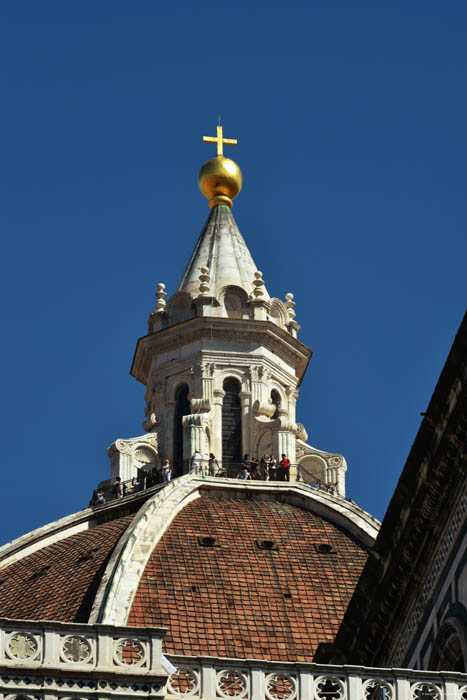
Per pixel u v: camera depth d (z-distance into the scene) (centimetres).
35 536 15000
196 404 15938
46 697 6150
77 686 6178
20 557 14938
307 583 13975
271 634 13488
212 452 15838
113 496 15625
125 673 6206
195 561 14062
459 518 6869
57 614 13750
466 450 6800
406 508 7056
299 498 15025
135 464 15875
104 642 6250
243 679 6331
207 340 16312
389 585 7231
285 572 14075
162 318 16612
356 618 7431
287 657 13362
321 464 15862
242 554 14225
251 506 14912
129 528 14288
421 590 7125
